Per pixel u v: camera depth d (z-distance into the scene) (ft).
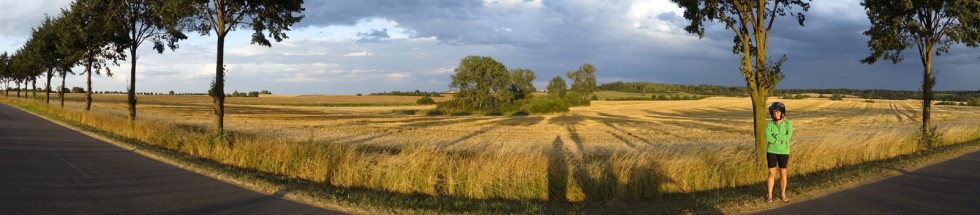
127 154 43.52
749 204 25.64
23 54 139.03
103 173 32.58
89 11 77.46
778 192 28.76
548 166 31.04
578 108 249.96
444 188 30.71
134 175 32.19
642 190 29.53
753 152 37.14
